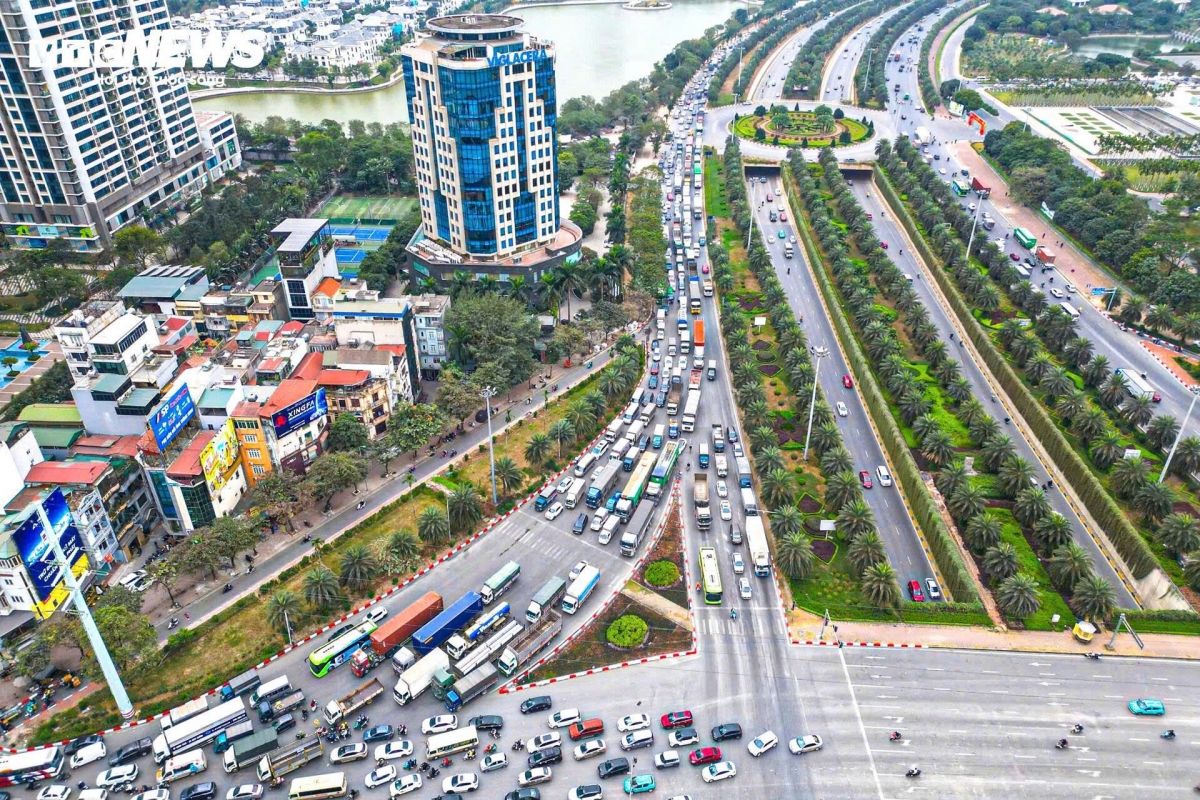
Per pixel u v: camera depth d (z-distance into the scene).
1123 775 128.75
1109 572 171.38
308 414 187.00
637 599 162.88
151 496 178.25
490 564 171.75
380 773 127.06
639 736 132.75
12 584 145.00
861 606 160.00
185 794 124.56
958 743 134.00
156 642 147.50
